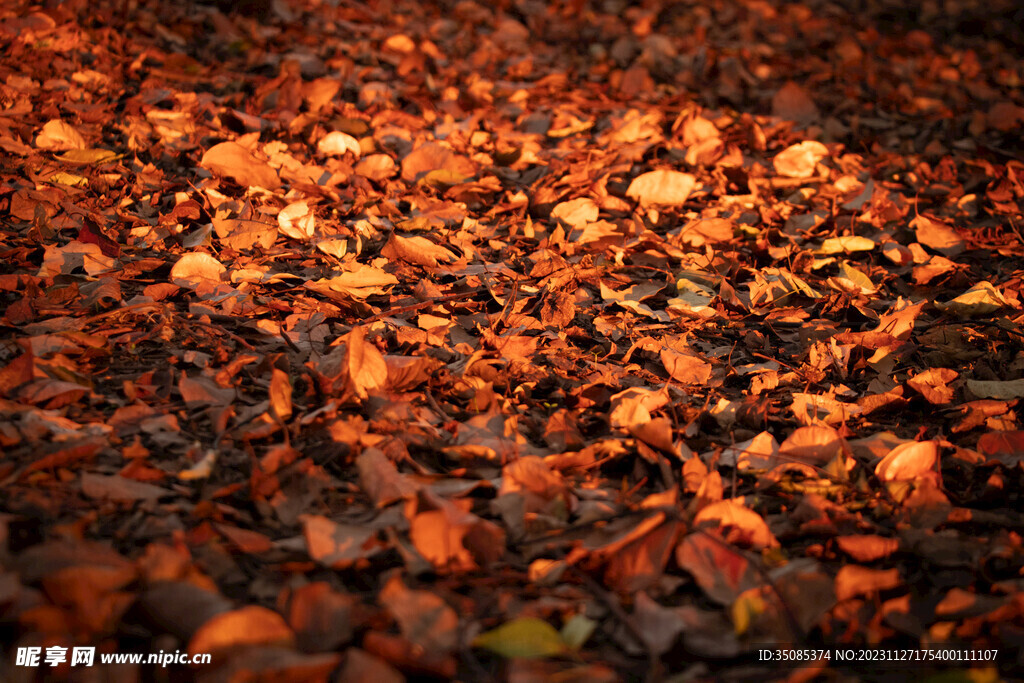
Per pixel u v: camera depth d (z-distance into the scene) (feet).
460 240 7.54
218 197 7.56
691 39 12.23
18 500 5.95
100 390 6.43
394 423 6.37
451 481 6.20
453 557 5.95
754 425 6.65
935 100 10.92
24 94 8.13
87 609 5.68
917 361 7.14
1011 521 6.27
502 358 6.79
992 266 7.89
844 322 7.39
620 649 5.85
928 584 6.09
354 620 5.78
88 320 6.63
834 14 15.26
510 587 5.95
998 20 15.57
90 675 5.32
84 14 9.25
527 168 8.43
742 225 7.93
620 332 7.09
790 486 6.39
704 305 7.27
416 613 5.77
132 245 7.24
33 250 7.09
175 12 9.71
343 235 7.52
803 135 9.32
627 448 6.40
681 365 6.86
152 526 5.98
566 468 6.35
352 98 9.14
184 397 6.37
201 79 8.98
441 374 6.64
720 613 5.90
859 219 8.15
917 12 15.87
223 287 6.96
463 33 11.28
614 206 7.99
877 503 6.32
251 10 10.31
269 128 8.45
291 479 6.14
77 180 7.59
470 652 5.80
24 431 6.13
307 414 6.39
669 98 9.99
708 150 8.66
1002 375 6.97
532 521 6.09
